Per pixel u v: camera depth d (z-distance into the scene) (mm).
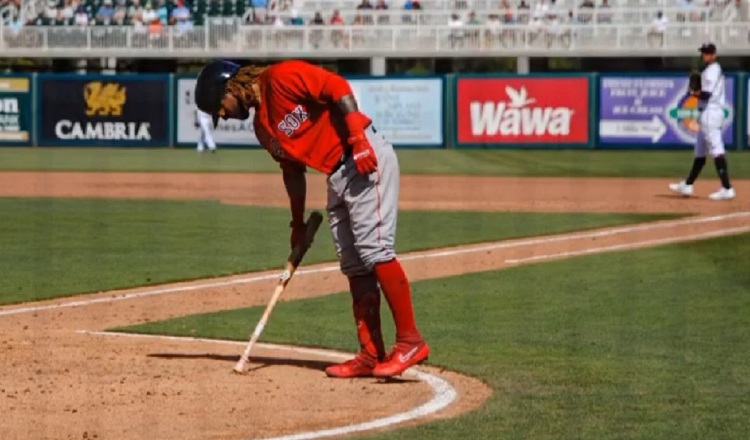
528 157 79250
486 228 42812
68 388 18312
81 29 98625
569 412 17281
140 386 18484
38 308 27000
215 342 22891
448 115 85438
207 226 43719
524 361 21094
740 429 16359
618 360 21188
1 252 36531
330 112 18812
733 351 22031
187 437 15570
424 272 32562
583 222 44406
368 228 18844
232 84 19094
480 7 99875
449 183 62594
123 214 47875
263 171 70562
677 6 97312
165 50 98312
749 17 95188
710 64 51594
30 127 91438
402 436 15719
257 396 17938
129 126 90938
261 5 104500
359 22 99438
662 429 16344
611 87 83438
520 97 84688
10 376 19156
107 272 32438
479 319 25500
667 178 64188
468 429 16188
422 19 98688
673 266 33219
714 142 51969
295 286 30281
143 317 25875
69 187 60094
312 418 16656
